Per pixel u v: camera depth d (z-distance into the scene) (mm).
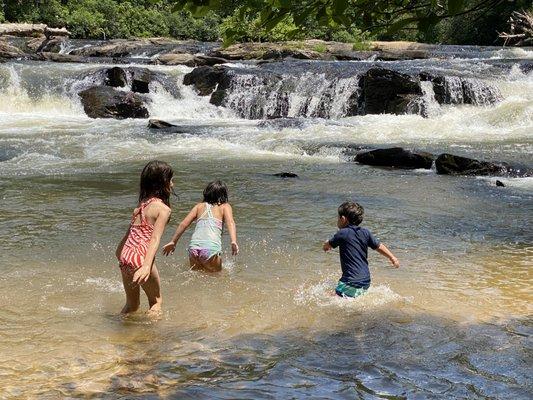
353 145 15898
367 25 3164
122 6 43281
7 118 22203
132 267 5426
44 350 4887
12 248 7695
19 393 4195
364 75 22547
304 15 2975
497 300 6004
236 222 8945
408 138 17484
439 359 4695
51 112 24328
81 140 17359
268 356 4762
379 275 6742
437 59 31438
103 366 4602
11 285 6402
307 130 18594
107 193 10938
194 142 17000
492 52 33281
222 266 7020
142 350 4883
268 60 31859
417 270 6930
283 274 6758
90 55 34844
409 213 9570
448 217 9375
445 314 5629
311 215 9375
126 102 23281
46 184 11781
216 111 24219
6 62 29344
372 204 10141
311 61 29953
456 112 21422
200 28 44312
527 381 4328
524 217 9430
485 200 10594
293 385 4281
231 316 5586
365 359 4695
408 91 21984
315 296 6066
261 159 14930
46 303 5910
